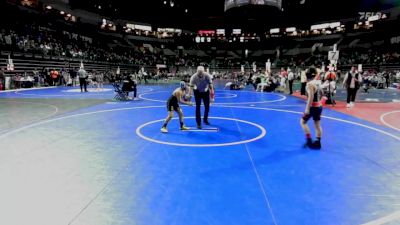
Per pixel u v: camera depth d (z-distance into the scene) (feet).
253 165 18.26
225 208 12.68
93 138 25.07
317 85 22.20
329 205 13.03
